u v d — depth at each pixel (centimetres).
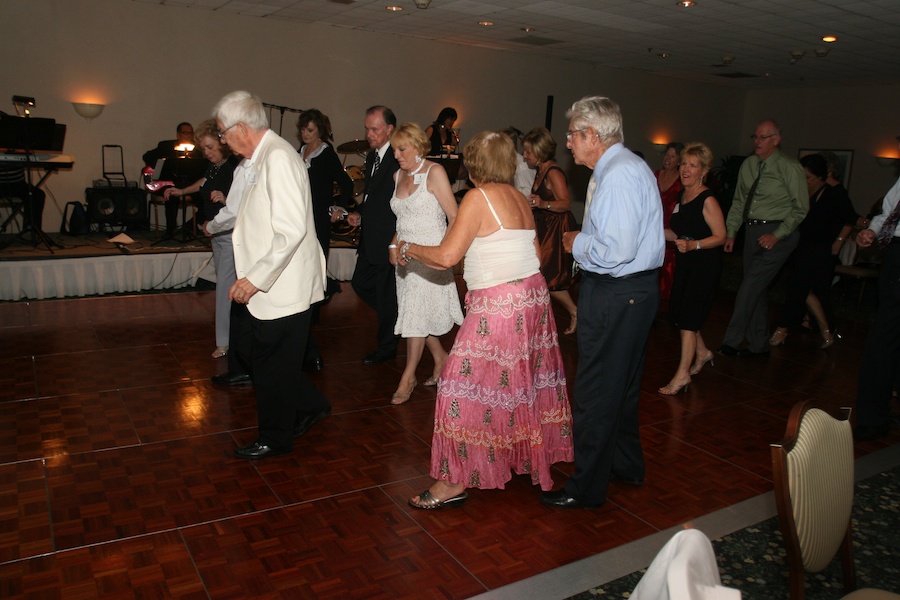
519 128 1143
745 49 947
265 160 256
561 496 258
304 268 271
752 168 454
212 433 312
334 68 943
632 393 268
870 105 1281
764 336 479
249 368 317
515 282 240
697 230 373
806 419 151
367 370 411
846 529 166
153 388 365
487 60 1080
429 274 341
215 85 862
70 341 445
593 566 219
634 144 1312
